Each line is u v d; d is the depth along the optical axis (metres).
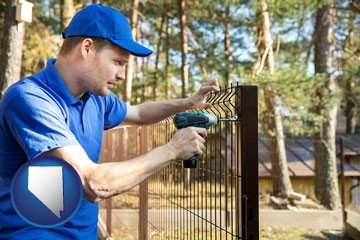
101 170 1.23
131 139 3.38
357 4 8.99
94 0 10.09
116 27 1.39
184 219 2.01
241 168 1.37
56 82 1.43
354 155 10.58
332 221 7.55
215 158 1.66
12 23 4.94
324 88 8.38
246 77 7.27
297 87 7.28
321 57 8.59
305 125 8.32
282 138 8.31
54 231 1.44
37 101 1.29
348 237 6.78
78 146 1.28
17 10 4.87
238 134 1.42
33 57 9.34
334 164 8.48
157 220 2.49
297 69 7.46
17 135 1.29
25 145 1.25
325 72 8.52
